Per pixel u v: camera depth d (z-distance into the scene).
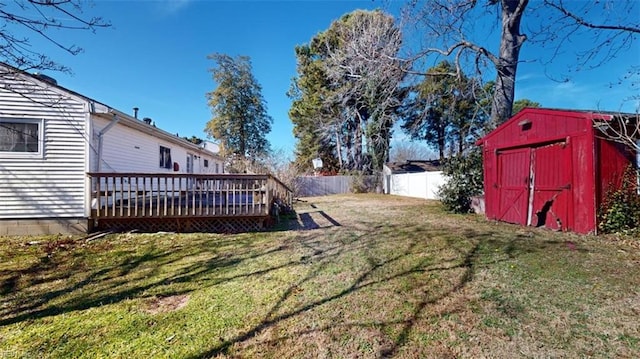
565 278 3.40
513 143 7.19
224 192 7.34
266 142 29.25
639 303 2.76
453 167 9.68
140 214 6.55
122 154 8.16
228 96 26.97
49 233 6.40
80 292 3.37
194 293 3.30
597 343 2.17
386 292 3.15
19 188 6.33
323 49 20.92
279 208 9.55
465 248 4.77
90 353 2.22
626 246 4.67
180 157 12.75
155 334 2.46
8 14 3.41
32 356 2.19
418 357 2.06
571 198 5.86
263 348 2.22
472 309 2.72
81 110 6.63
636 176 5.50
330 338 2.32
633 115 5.31
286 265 4.20
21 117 6.33
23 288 3.50
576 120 5.75
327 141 25.06
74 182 6.55
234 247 5.33
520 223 7.00
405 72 11.96
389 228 6.73
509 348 2.13
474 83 11.47
